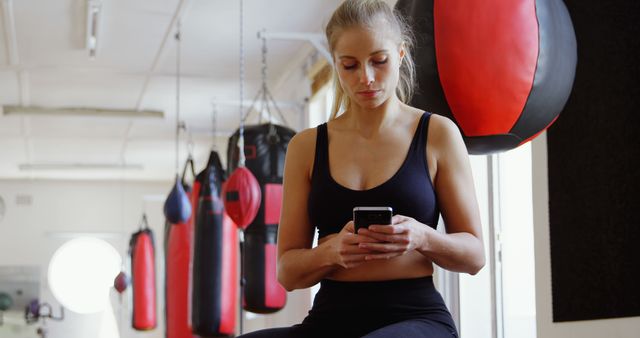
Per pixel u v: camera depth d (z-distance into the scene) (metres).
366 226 1.39
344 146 1.55
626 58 2.43
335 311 1.49
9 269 12.69
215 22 5.68
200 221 5.37
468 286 3.66
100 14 5.34
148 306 8.45
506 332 3.78
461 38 2.20
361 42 1.43
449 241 1.44
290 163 1.64
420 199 1.48
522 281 3.88
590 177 2.56
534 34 2.21
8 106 8.15
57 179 13.04
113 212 13.18
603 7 2.52
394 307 1.46
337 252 1.41
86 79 7.20
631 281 2.42
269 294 4.89
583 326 2.63
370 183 1.50
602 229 2.52
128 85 7.46
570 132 2.65
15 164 11.48
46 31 5.84
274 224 4.89
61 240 12.94
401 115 1.57
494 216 3.57
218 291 5.30
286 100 7.32
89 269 12.92
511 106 2.22
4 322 12.48
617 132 2.46
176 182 6.11
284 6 5.36
